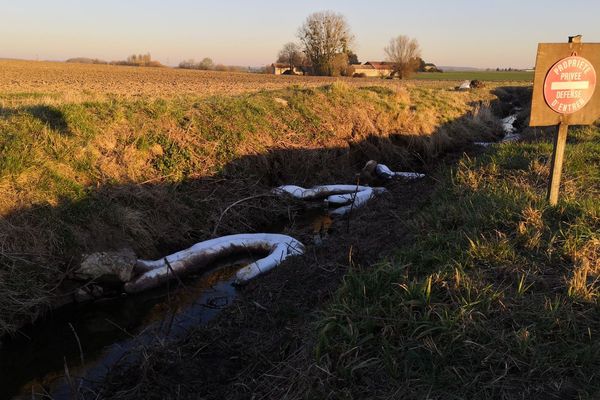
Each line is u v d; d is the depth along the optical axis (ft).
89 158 28.27
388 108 54.29
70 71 149.18
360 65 299.79
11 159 24.23
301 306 16.40
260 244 26.55
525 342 10.60
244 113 40.73
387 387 10.18
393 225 22.21
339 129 46.50
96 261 22.44
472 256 14.52
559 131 17.15
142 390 13.73
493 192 20.36
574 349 10.58
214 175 33.76
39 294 20.33
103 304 21.81
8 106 35.06
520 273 13.64
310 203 35.81
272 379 12.28
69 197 24.88
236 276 22.89
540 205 17.89
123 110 34.17
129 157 30.27
